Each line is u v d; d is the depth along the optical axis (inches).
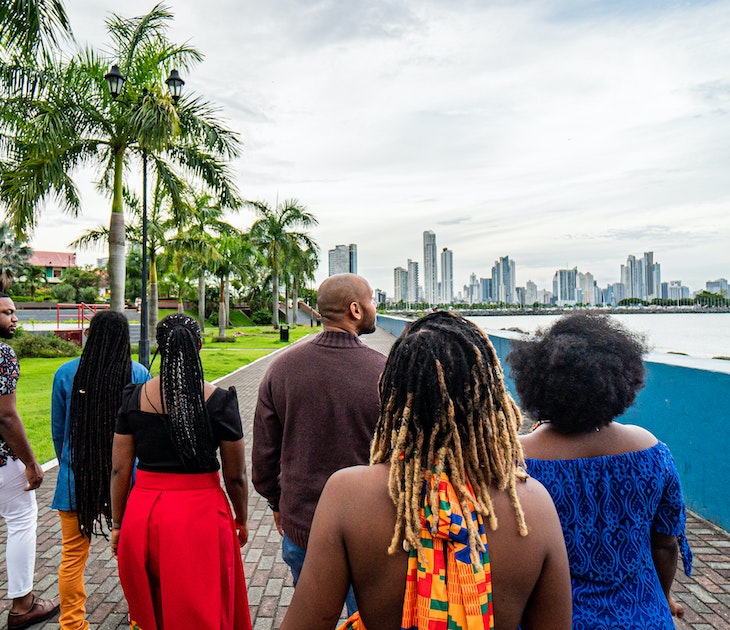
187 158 557.9
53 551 171.9
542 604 45.1
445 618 39.9
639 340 68.6
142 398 94.8
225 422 96.2
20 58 321.1
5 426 117.9
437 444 44.5
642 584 59.6
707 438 181.2
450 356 45.9
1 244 2306.8
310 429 91.7
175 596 88.2
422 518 42.4
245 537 105.7
